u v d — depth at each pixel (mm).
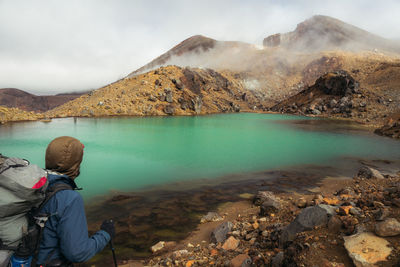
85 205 7387
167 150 17859
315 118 62062
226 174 11445
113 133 27484
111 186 9461
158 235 5457
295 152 17516
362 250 2695
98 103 64688
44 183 1526
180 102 76562
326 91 82000
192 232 5613
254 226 5301
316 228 3617
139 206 7348
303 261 2869
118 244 5012
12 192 1418
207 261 4082
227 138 25172
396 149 19188
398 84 87688
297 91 159500
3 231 1458
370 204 4367
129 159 14680
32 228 1551
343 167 12953
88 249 1641
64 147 1800
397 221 2939
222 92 126875
